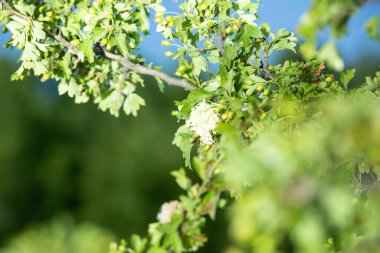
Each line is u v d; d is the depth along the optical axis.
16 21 4.41
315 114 3.27
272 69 4.22
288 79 3.91
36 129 20.61
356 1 1.99
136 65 4.54
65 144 20.66
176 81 4.41
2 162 19.55
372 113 1.60
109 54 4.59
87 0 4.81
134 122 20.23
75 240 2.12
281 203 1.51
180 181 2.78
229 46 3.99
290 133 3.19
